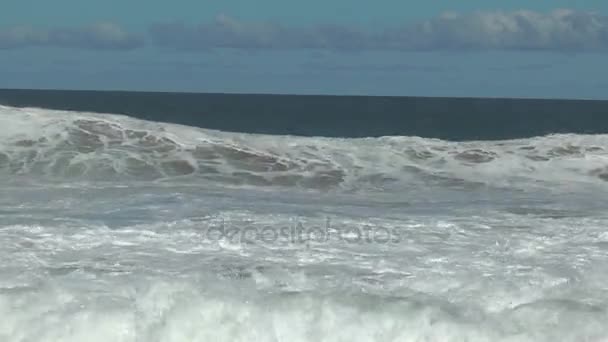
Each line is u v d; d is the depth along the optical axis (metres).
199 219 36.69
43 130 54.34
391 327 22.56
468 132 136.00
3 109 57.78
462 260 29.58
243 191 45.66
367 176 50.47
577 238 34.16
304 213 39.12
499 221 37.91
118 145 53.06
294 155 53.75
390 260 29.47
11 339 22.44
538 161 54.25
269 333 22.73
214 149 53.66
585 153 55.62
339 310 23.00
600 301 24.09
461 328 22.33
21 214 36.66
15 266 27.34
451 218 38.50
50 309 23.20
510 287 25.38
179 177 48.81
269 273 26.72
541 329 22.30
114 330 22.73
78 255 29.28
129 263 28.31
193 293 23.89
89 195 42.44
